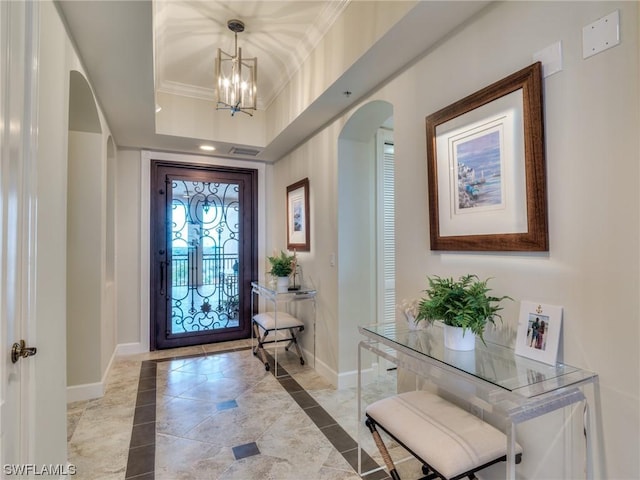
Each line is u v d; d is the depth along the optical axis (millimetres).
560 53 1338
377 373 3127
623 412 1161
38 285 1360
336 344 2977
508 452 1117
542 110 1391
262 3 2246
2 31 1071
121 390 2877
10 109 1123
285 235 4156
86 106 2471
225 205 4348
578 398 1203
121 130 3322
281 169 4297
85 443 2113
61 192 1633
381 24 1883
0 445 1069
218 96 2531
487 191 1610
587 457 1249
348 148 2990
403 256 2184
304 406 2602
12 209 1146
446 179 1833
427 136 1949
